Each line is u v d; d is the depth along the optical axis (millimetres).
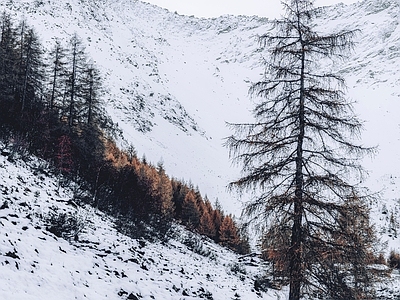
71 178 26281
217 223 62031
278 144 10344
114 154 49156
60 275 9352
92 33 186375
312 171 10156
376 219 80125
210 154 135875
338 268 10398
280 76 10500
